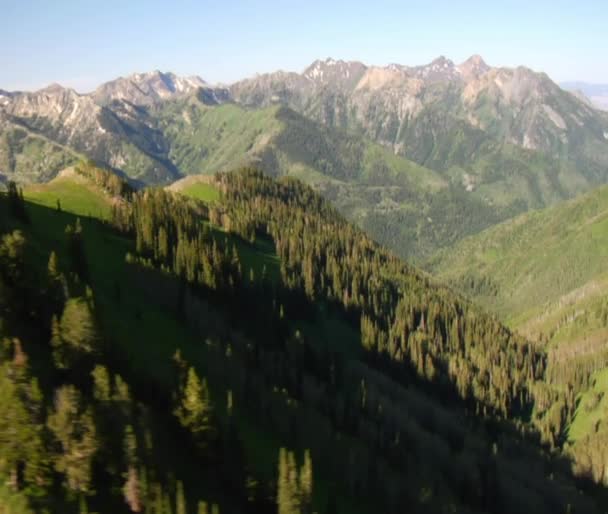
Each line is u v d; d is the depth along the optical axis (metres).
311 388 125.31
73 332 73.75
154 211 173.12
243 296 162.38
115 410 68.12
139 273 132.88
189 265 150.00
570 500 148.38
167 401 79.12
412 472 115.38
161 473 67.12
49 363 72.19
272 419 99.50
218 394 97.31
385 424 133.62
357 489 95.31
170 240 164.38
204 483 72.69
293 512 74.19
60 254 117.88
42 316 79.69
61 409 63.16
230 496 74.56
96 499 61.44
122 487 63.25
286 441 96.44
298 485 75.12
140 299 122.50
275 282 193.88
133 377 78.56
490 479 131.12
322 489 91.31
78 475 61.06
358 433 118.56
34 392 63.44
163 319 117.50
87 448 62.00
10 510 56.84
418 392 178.50
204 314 130.88
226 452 77.06
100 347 75.44
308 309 190.25
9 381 63.31
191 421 75.50
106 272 128.12
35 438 60.53
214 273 153.38
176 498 65.75
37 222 139.25
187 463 73.50
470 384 199.12
